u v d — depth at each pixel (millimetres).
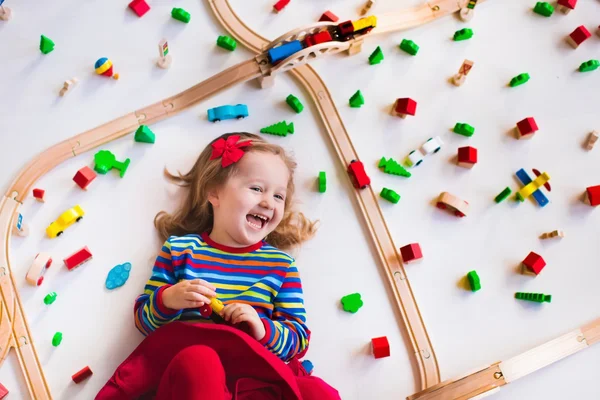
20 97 1277
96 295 1165
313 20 1409
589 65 1424
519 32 1460
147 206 1225
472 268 1287
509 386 1219
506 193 1308
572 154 1387
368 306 1229
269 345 1024
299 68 1338
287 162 1203
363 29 1293
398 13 1419
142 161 1252
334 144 1308
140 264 1191
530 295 1262
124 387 1016
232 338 986
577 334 1264
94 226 1202
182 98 1293
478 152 1360
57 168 1230
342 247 1256
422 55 1410
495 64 1426
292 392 988
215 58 1346
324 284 1229
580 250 1331
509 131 1382
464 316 1254
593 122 1410
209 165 1160
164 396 918
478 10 1465
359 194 1283
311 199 1276
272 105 1323
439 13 1436
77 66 1310
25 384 1106
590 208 1358
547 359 1228
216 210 1144
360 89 1363
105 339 1146
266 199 1121
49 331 1137
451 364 1223
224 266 1110
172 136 1276
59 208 1208
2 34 1314
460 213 1299
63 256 1182
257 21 1387
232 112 1280
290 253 1235
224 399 881
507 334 1257
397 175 1316
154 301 1030
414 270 1265
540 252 1318
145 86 1308
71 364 1125
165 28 1355
